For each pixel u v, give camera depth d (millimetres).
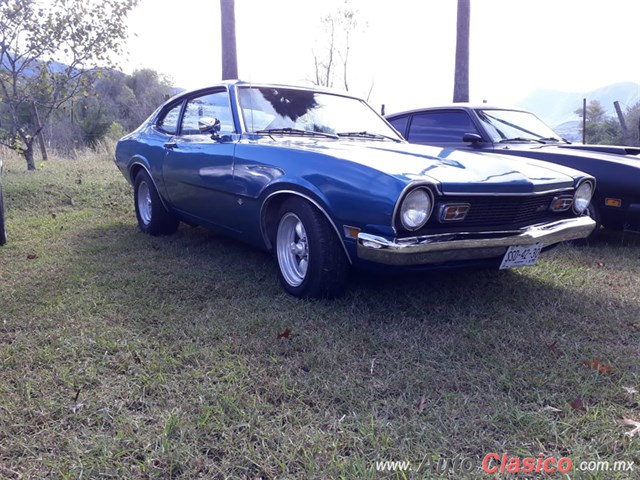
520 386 2582
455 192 3127
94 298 3648
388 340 3041
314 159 3498
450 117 6238
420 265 3201
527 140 5934
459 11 11352
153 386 2520
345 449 2133
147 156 5309
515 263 3471
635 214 5059
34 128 11117
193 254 4793
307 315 3359
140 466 1994
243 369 2695
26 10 9133
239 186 3996
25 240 5316
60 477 1954
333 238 3426
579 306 3650
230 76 11312
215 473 1983
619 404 2465
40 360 2770
